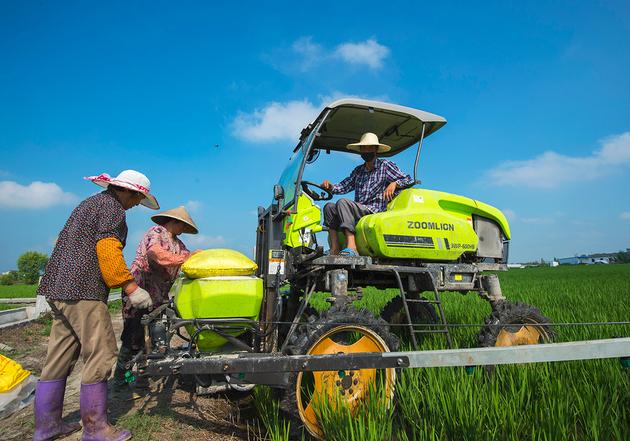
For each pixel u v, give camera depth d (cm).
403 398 314
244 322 333
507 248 495
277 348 398
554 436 252
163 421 354
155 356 302
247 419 361
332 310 336
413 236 412
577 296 1084
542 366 353
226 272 335
